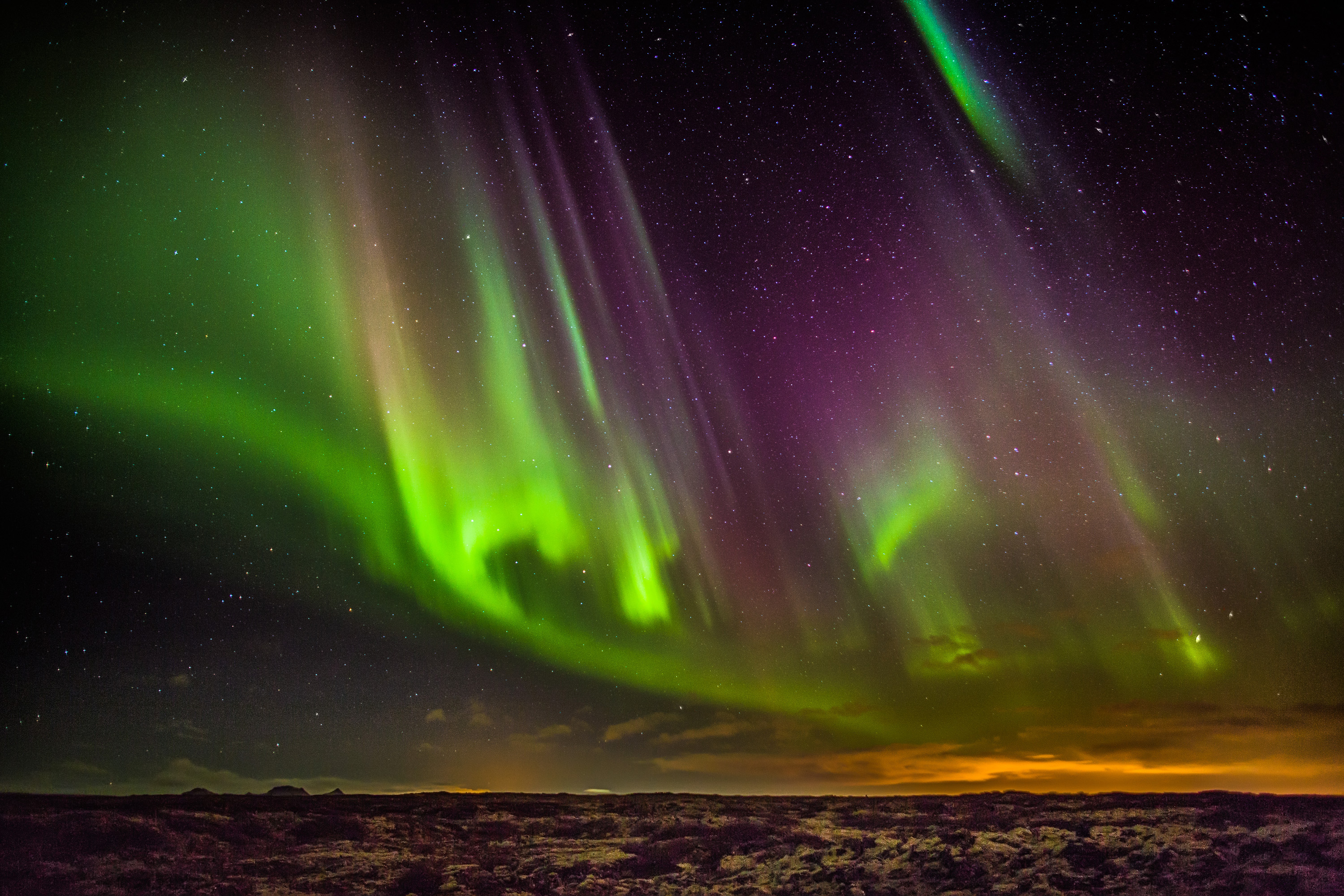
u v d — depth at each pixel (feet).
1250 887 33.35
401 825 39.86
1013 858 36.24
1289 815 39.52
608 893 34.99
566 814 42.06
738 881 35.99
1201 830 37.81
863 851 37.78
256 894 33.27
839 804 43.62
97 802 38.47
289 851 36.91
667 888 35.60
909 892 34.27
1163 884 33.88
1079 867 35.42
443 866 36.27
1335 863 34.53
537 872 36.24
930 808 42.68
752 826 40.09
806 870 36.24
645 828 40.24
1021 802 42.91
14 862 33.19
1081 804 42.24
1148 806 41.39
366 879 34.88
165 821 37.11
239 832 37.68
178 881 33.45
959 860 35.73
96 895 31.94
